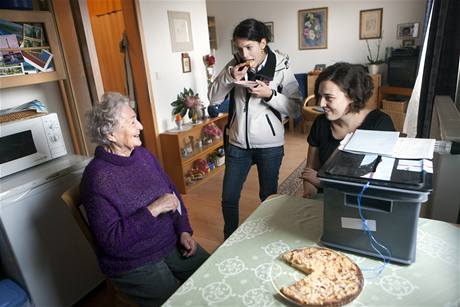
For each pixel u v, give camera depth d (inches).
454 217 58.1
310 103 129.3
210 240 93.4
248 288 33.5
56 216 66.7
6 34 68.5
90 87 91.8
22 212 61.1
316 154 62.2
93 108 50.5
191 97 125.3
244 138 72.7
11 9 68.9
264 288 33.3
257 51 65.6
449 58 81.0
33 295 64.1
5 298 59.1
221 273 35.9
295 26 201.6
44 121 70.6
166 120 124.6
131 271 49.8
